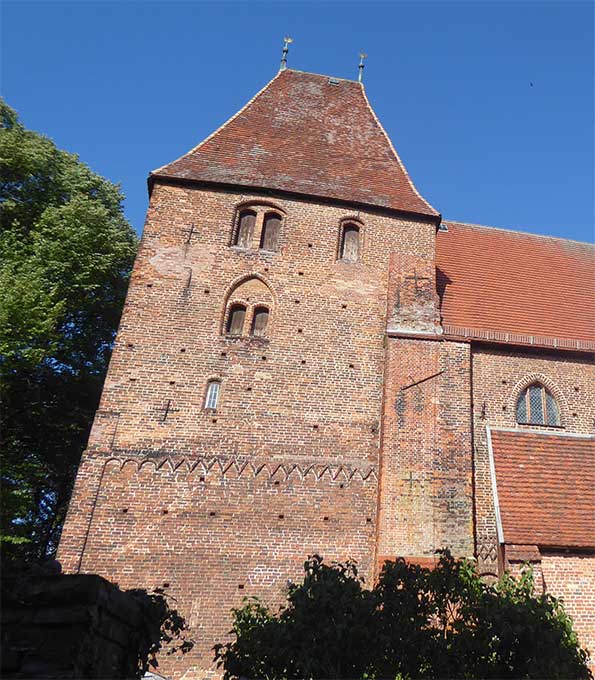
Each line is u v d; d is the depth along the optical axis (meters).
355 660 7.94
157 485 14.54
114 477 14.45
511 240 24.09
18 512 19.72
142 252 17.50
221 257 17.88
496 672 8.20
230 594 13.69
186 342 16.41
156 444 15.01
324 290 17.94
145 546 13.86
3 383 20.81
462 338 17.14
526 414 17.41
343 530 14.76
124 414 15.20
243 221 18.91
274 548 14.30
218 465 14.98
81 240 23.58
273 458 15.29
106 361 25.97
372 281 18.42
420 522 14.38
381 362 17.11
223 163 19.91
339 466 15.45
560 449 16.53
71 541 13.62
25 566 7.78
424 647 8.18
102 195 28.27
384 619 8.28
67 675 5.64
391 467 15.02
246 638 8.91
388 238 19.28
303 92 24.27
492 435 16.38
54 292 21.09
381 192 20.39
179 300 16.98
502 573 13.91
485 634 8.43
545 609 8.66
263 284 17.84
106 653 6.67
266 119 22.50
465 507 14.70
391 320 17.47
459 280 20.45
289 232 18.70
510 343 17.64
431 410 15.93
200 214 18.44
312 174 20.41
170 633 13.06
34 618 6.07
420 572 8.95
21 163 24.28
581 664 8.85
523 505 14.97
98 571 13.44
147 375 15.80
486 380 17.31
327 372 16.69
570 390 17.81
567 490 15.49
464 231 23.84
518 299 20.30
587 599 13.77
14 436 22.55
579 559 14.20
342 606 8.12
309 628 8.04
